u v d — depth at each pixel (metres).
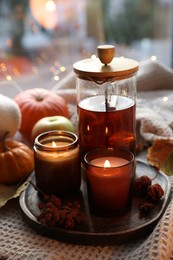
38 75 1.50
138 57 1.67
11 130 0.90
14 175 0.82
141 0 1.70
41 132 0.90
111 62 0.75
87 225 0.70
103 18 1.68
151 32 1.75
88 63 0.76
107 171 0.70
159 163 0.84
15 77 1.47
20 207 0.75
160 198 0.75
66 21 1.63
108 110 0.75
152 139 0.91
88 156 0.75
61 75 1.45
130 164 0.71
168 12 1.72
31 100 0.99
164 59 1.76
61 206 0.72
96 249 0.68
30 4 1.59
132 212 0.72
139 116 0.96
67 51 1.66
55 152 0.75
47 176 0.76
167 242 0.65
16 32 1.61
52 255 0.66
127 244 0.69
